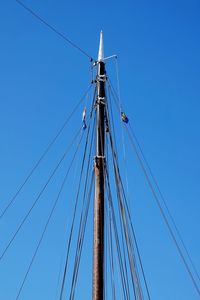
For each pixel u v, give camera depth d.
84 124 24.42
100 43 25.56
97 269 20.27
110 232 22.50
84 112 24.55
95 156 23.09
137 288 23.03
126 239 23.48
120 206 23.73
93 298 19.83
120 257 23.28
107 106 24.42
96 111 24.27
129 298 22.92
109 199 22.73
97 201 21.86
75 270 23.11
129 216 23.75
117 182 23.80
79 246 23.47
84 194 23.75
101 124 23.89
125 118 25.73
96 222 21.39
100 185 22.27
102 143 23.47
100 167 22.77
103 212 21.67
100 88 24.61
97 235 21.06
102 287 19.97
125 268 23.19
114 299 22.61
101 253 20.67
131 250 23.53
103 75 24.92
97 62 25.17
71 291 22.83
